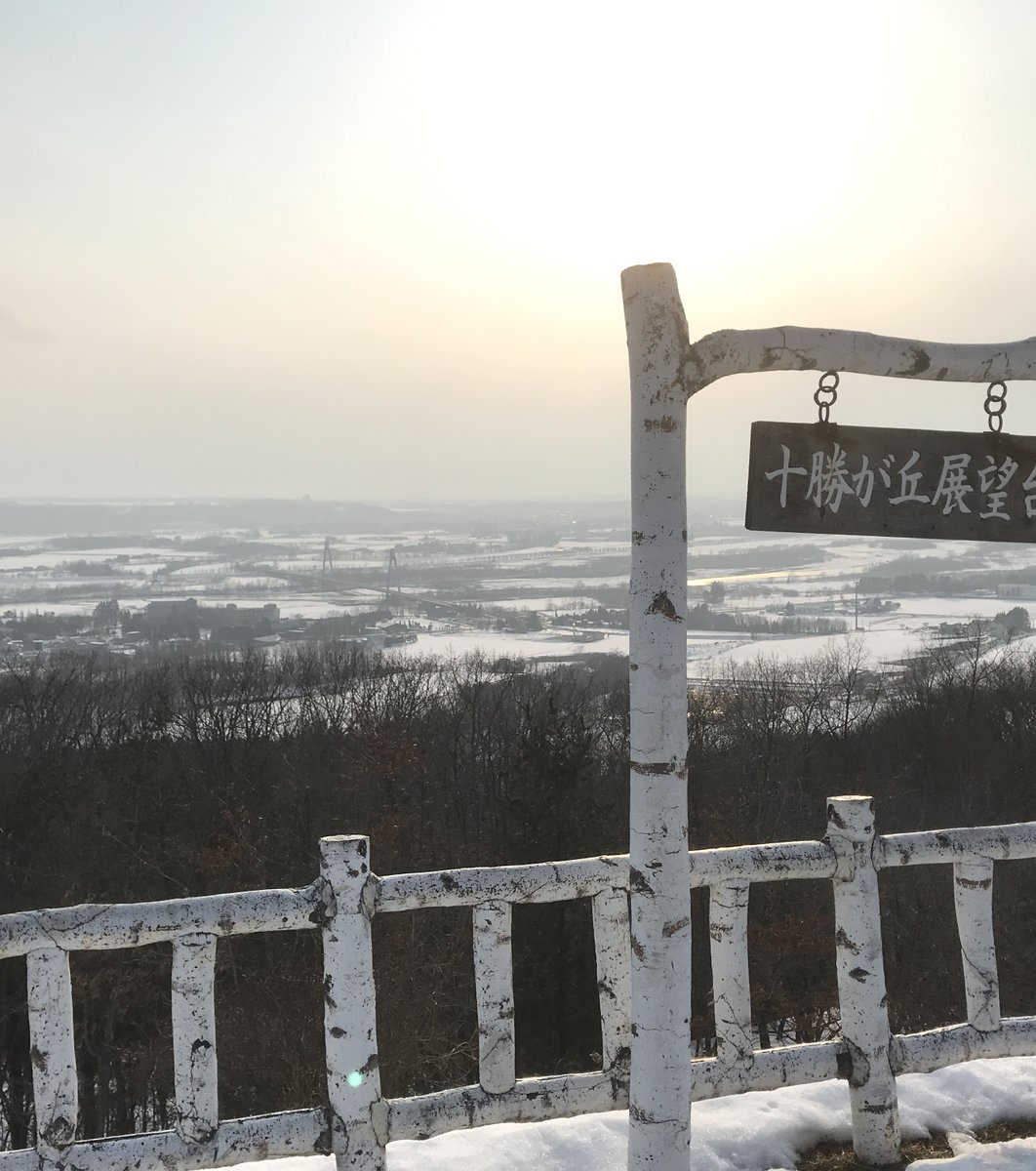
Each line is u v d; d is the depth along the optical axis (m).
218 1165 2.75
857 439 2.86
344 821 22.89
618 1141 3.12
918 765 30.95
